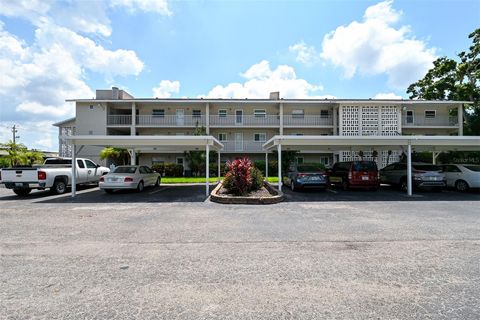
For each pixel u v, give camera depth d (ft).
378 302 9.59
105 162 89.40
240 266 12.83
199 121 91.09
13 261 13.43
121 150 82.23
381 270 12.33
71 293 10.20
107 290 10.46
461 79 92.22
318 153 92.32
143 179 43.80
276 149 58.34
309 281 11.25
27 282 11.12
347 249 15.23
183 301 9.68
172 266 12.82
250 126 89.51
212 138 37.14
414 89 105.19
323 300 9.74
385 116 82.58
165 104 91.81
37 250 15.08
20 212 26.18
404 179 44.45
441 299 9.76
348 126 82.94
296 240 16.94
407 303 9.50
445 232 18.65
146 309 9.12
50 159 45.39
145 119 90.63
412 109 91.40
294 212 25.96
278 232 18.79
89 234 18.33
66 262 13.30
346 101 82.53
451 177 43.88
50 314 8.79
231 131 93.45
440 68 94.12
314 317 8.64
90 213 25.61
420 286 10.78
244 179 35.27
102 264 13.05
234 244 16.16
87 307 9.23
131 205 30.04
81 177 45.03
